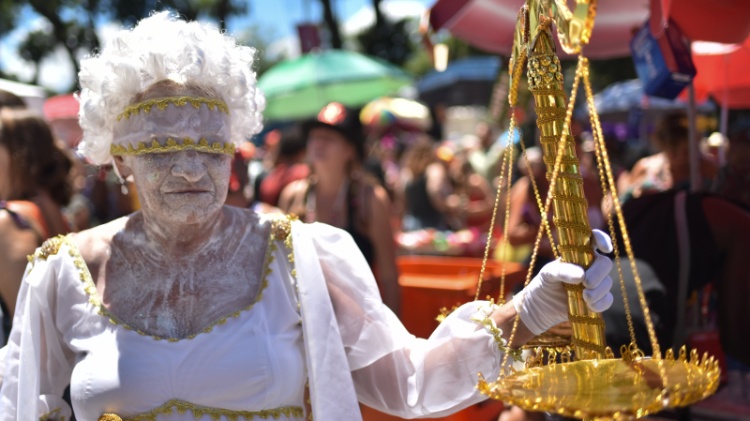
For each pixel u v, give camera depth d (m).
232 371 2.03
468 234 8.20
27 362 2.15
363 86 9.43
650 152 8.98
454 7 3.98
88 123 2.18
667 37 3.31
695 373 1.59
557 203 1.78
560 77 1.79
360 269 2.22
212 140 2.07
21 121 3.28
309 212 4.42
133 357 2.05
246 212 2.27
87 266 2.20
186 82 2.09
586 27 1.49
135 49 2.11
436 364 2.14
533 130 10.10
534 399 1.56
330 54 9.05
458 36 4.57
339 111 4.39
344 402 2.10
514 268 5.14
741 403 3.83
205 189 2.07
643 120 9.68
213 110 2.09
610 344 3.02
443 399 2.14
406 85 9.79
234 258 2.18
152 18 2.17
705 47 4.83
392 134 18.48
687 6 3.29
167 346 2.05
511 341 1.91
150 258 2.17
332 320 2.14
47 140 3.34
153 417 2.02
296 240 2.19
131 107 2.07
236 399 2.04
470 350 2.07
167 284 2.13
